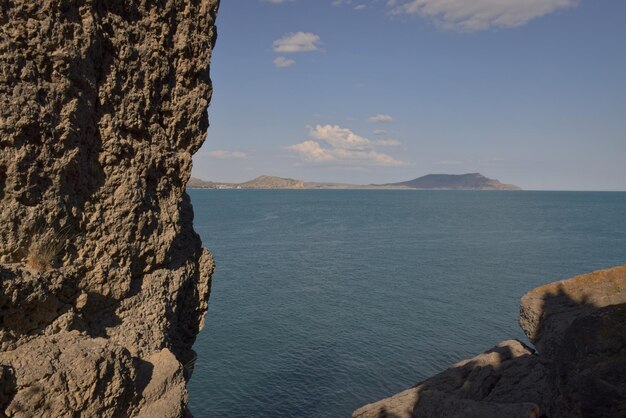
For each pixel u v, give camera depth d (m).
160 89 11.02
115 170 9.46
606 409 8.55
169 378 8.60
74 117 8.37
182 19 11.39
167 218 11.13
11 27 7.40
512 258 76.88
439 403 13.92
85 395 6.79
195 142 12.65
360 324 42.00
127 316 9.42
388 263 72.69
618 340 9.12
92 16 8.81
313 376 31.30
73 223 8.44
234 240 99.06
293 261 73.69
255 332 39.16
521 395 14.85
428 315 44.97
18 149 7.30
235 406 27.14
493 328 41.34
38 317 7.11
